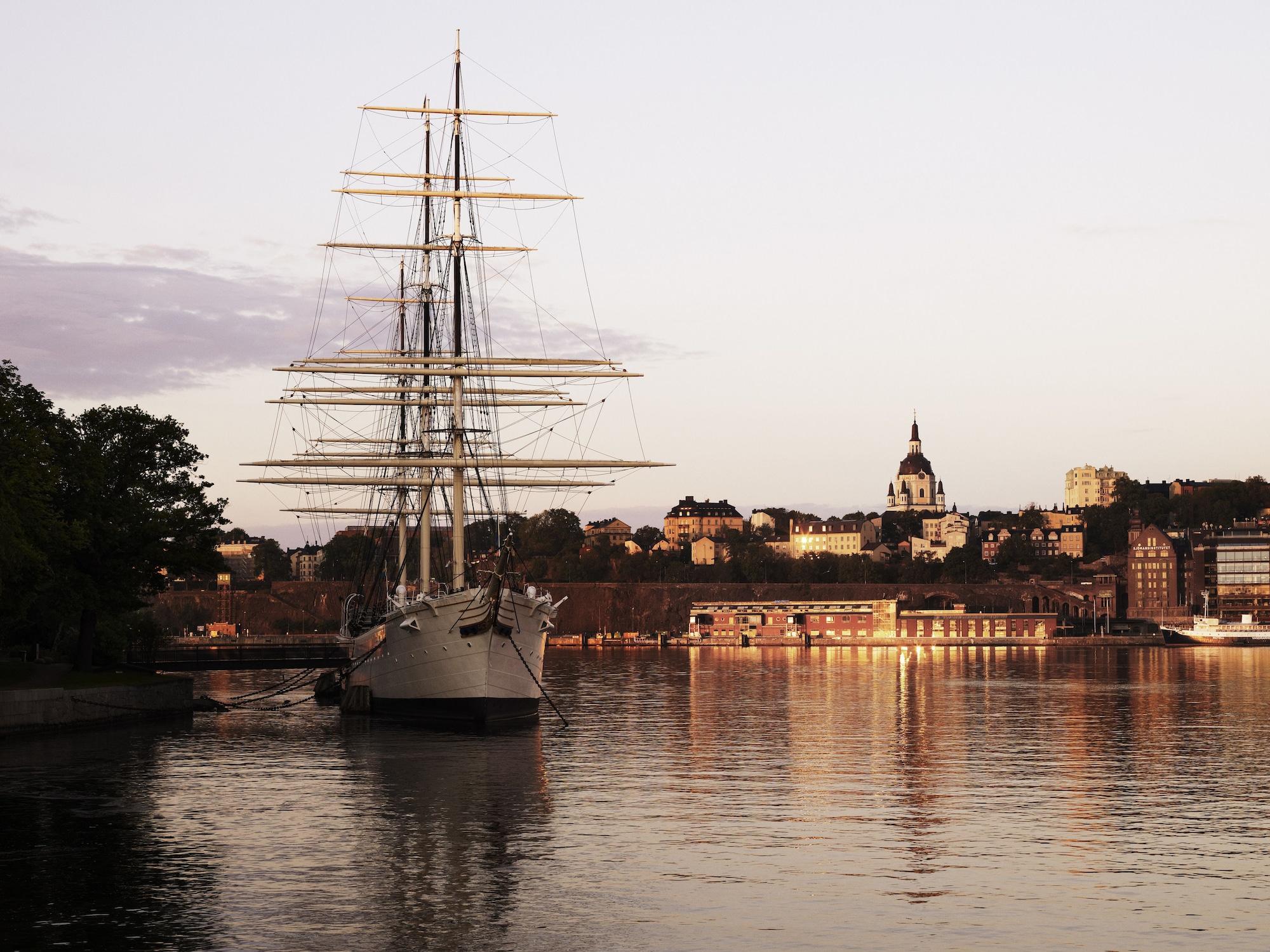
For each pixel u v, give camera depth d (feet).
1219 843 177.99
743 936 134.41
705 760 264.72
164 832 185.06
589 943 132.16
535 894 150.41
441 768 250.98
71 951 129.59
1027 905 145.69
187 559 367.86
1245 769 252.62
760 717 374.63
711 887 153.48
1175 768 253.44
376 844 176.45
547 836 182.39
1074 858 168.76
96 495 355.97
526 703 340.39
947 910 143.84
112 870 161.58
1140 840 180.45
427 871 161.17
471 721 323.98
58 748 280.92
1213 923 138.72
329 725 335.47
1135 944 131.54
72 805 206.39
